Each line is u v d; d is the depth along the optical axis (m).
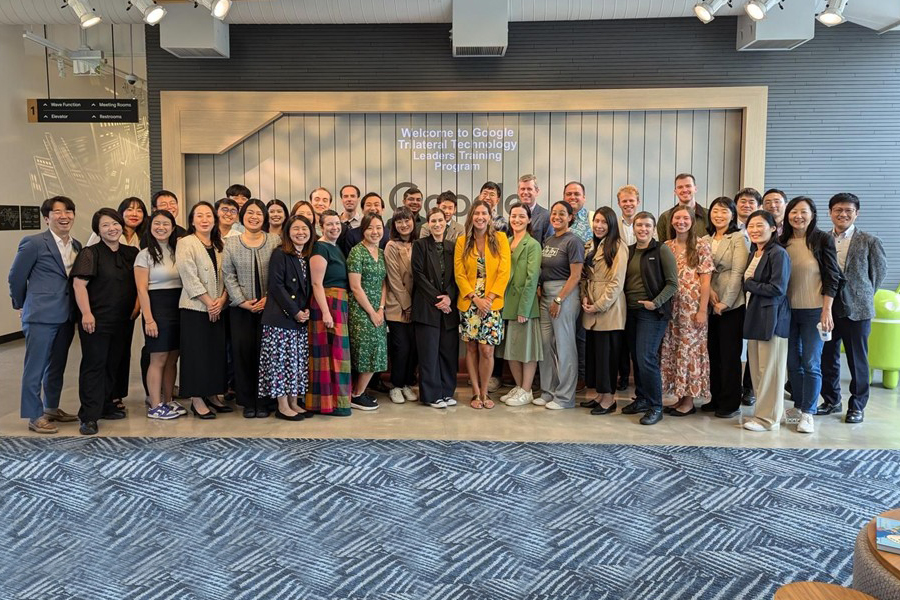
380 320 5.17
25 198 9.00
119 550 3.45
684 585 3.09
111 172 11.15
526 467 4.11
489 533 3.52
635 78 7.26
